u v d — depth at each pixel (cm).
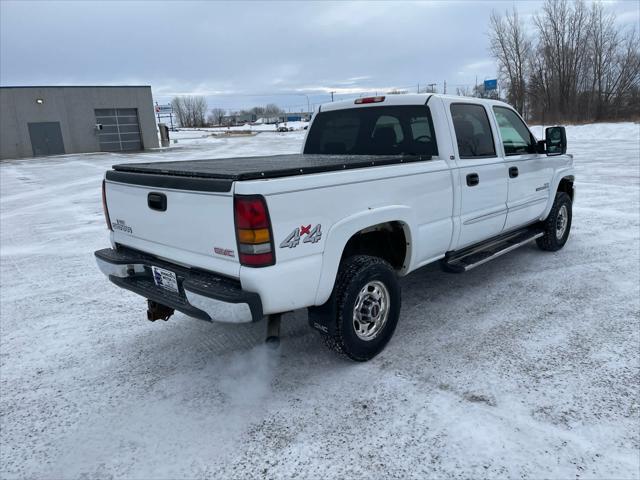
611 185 1123
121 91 3588
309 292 296
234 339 397
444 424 274
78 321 449
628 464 238
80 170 2136
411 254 368
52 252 714
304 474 241
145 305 488
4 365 367
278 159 419
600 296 457
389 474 238
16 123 3259
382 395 304
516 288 485
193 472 245
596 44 4325
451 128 406
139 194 334
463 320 412
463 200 415
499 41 4903
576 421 272
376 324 350
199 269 299
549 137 518
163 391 322
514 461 243
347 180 308
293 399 305
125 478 243
